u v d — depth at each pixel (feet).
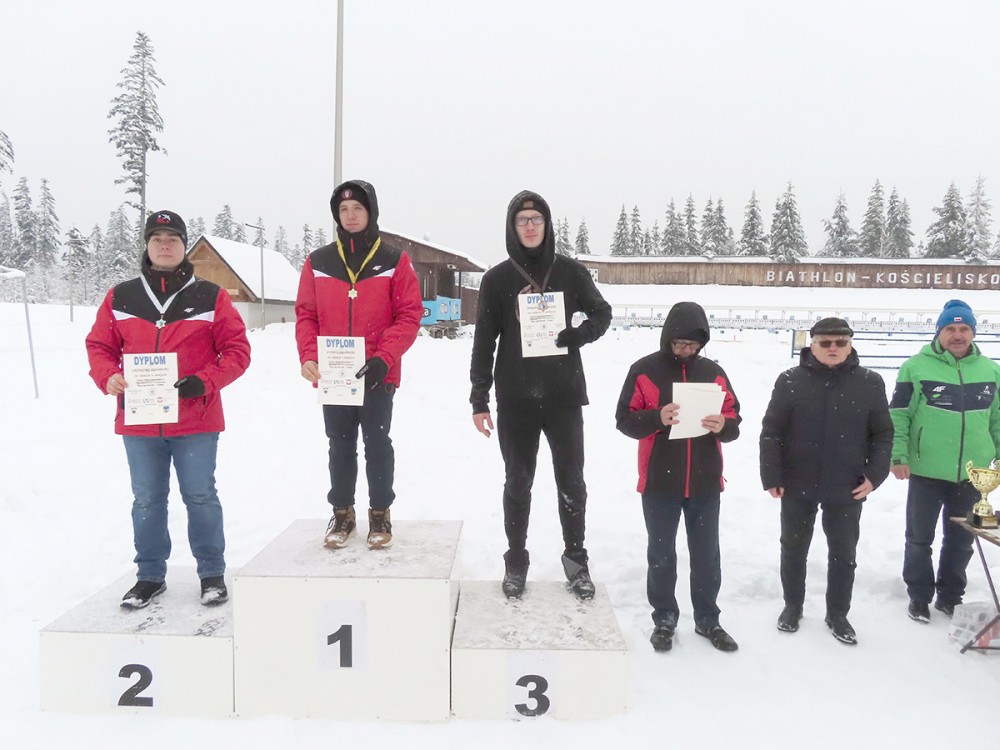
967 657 11.88
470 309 125.18
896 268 131.75
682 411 11.43
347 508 11.73
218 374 11.43
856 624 13.17
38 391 34.83
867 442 12.44
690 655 11.91
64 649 10.03
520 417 11.65
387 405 11.57
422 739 9.40
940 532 17.61
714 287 134.21
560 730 9.65
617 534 17.75
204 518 11.50
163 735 9.47
